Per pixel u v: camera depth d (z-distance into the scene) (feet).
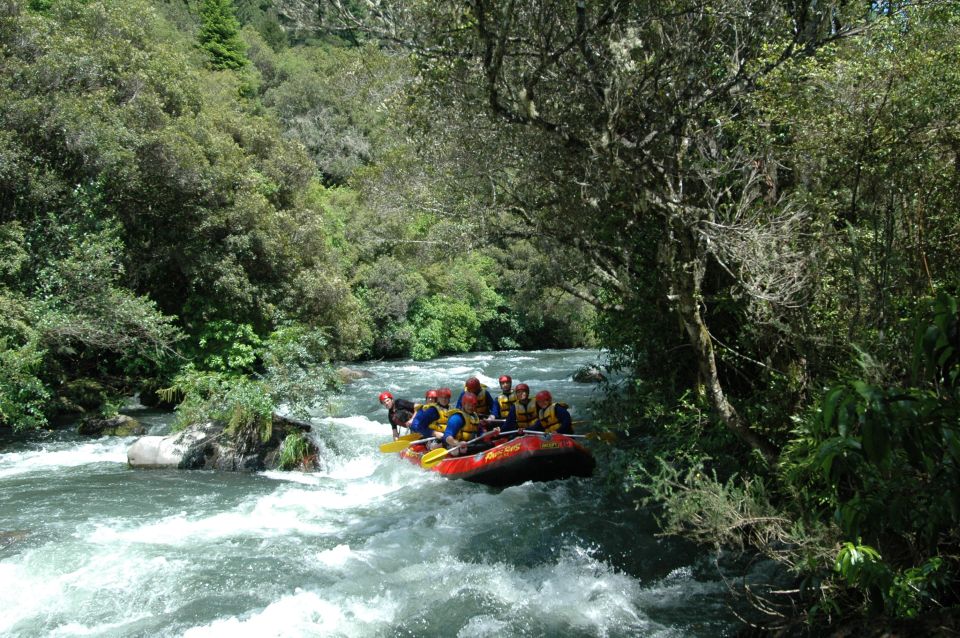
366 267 89.76
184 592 17.40
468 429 31.07
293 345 35.06
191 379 36.14
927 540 9.66
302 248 59.26
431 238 39.52
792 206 17.48
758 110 18.60
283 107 133.59
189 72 58.03
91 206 42.96
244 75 138.62
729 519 15.05
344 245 88.43
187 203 48.42
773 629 13.34
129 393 47.06
